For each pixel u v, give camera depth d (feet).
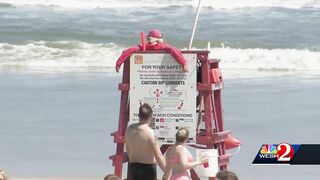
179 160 106.32
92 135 172.45
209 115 111.96
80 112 196.75
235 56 298.15
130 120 112.27
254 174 141.18
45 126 181.37
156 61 110.83
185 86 110.32
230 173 82.58
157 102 111.24
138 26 400.88
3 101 211.41
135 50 111.45
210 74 112.98
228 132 115.75
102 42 348.59
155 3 475.72
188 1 473.67
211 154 110.73
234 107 204.23
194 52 110.63
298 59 293.64
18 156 154.51
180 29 393.91
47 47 318.24
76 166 146.41
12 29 373.40
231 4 465.88
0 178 94.17
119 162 115.14
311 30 388.78
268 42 353.31
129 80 113.39
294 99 216.54
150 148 106.52
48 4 467.93
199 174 111.34
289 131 175.94
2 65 285.23
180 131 106.73
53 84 240.12
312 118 190.39
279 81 250.98
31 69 275.59
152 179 107.34
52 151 158.61
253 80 252.62
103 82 244.01
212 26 401.49
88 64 291.17
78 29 379.76
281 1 477.36
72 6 465.47
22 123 184.65
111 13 444.96
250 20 422.82
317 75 266.36
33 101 211.41
